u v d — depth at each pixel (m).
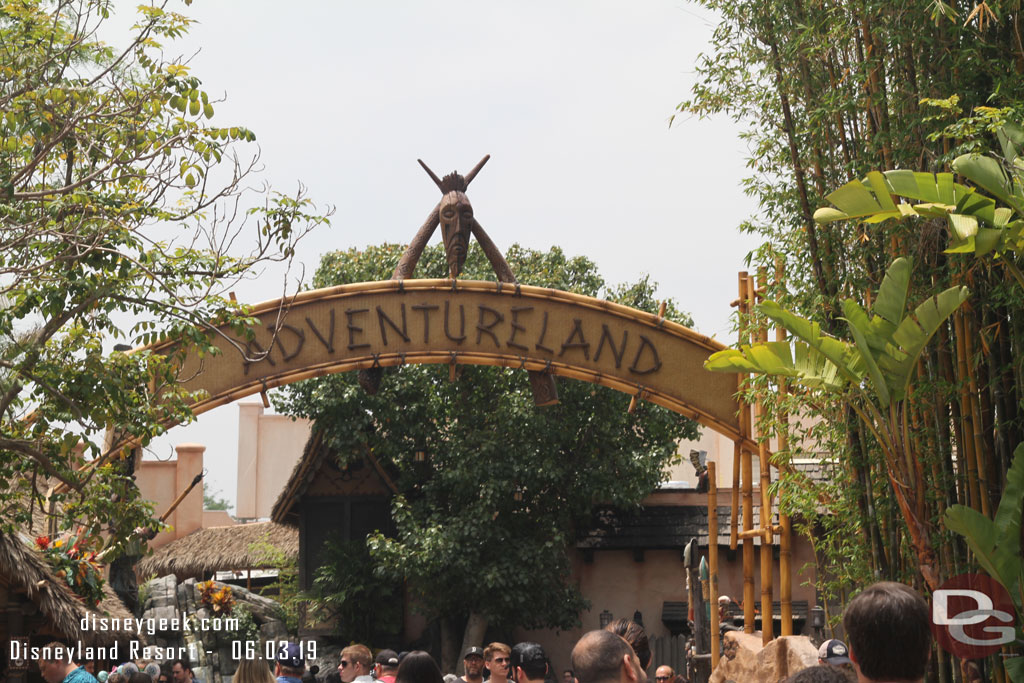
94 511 9.58
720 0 9.62
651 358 12.55
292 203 9.39
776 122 10.19
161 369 9.59
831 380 7.96
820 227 9.57
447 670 20.88
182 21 9.33
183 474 26.53
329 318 12.38
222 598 21.19
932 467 8.43
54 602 10.91
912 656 2.90
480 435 20.23
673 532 22.00
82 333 9.41
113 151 9.48
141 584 23.94
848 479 9.62
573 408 20.59
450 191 13.02
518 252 22.62
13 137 9.09
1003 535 6.87
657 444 21.67
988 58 8.14
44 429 9.18
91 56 9.47
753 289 11.51
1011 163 6.88
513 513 20.53
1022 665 6.93
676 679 9.16
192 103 9.34
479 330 12.50
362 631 21.91
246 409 32.91
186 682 12.39
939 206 6.74
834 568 11.33
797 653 9.46
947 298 7.25
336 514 22.88
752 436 12.45
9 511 10.33
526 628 20.94
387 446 21.05
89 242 8.94
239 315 9.70
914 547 7.77
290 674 7.35
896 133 8.59
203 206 9.30
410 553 19.61
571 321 12.58
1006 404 8.02
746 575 12.30
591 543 22.14
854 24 8.85
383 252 22.42
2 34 9.16
